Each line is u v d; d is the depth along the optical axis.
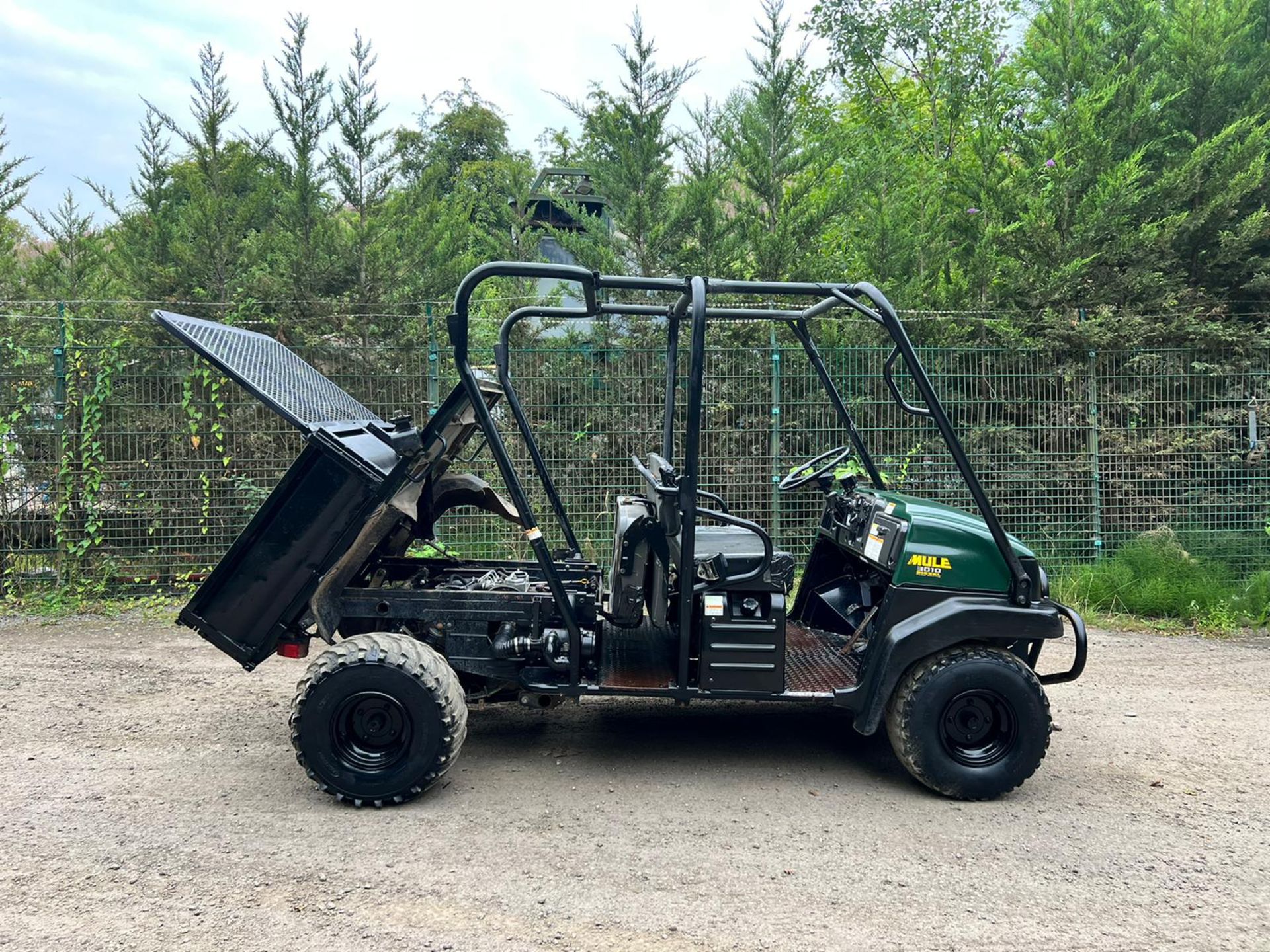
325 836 3.39
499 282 9.75
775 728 4.80
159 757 4.20
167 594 7.40
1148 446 8.13
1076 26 9.60
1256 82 9.28
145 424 7.46
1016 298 8.73
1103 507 8.20
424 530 4.49
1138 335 8.09
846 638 4.76
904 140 14.14
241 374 3.82
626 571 3.88
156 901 2.90
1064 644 6.64
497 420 7.48
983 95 13.18
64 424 7.29
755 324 8.57
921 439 8.06
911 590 3.93
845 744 4.57
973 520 4.22
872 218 9.20
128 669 5.61
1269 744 4.60
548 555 3.85
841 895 3.02
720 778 4.07
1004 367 8.17
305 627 4.05
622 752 4.40
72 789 3.80
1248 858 3.35
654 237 8.79
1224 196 8.42
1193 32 9.14
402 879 3.07
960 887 3.09
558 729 4.72
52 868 3.11
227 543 7.55
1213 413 8.23
